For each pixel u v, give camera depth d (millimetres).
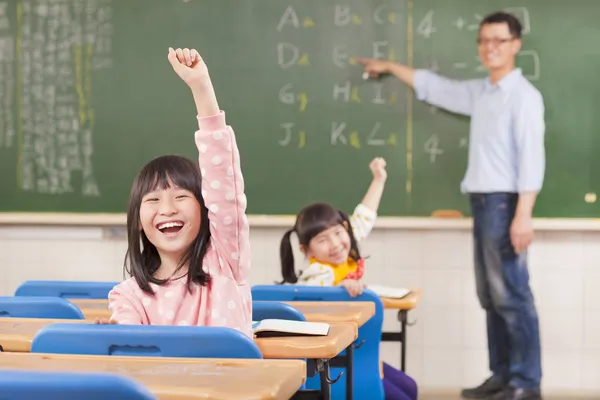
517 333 5461
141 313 2232
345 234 4234
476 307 5543
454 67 5516
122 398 1002
